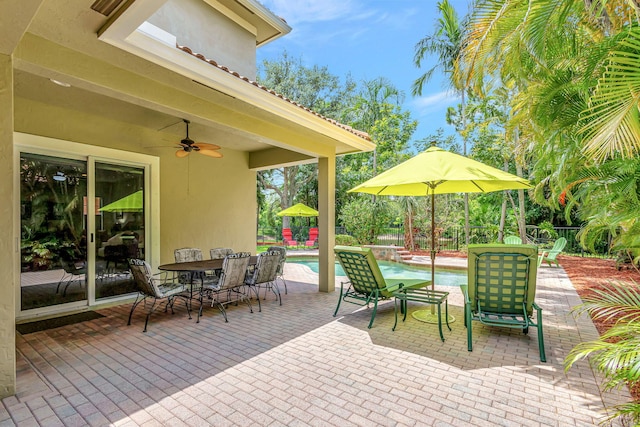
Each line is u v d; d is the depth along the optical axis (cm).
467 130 1312
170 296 529
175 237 723
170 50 330
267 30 739
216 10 632
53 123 529
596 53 357
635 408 197
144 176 661
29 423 243
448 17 1330
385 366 337
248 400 273
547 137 545
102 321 497
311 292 698
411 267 1145
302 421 244
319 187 706
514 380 305
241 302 611
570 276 855
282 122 538
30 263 510
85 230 571
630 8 383
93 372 326
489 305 412
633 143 258
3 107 274
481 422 241
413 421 243
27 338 424
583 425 237
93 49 312
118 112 562
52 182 534
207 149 596
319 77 2055
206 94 423
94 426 239
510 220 1625
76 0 241
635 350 194
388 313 536
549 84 448
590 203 573
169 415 253
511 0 407
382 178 455
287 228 2008
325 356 363
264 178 2248
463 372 322
